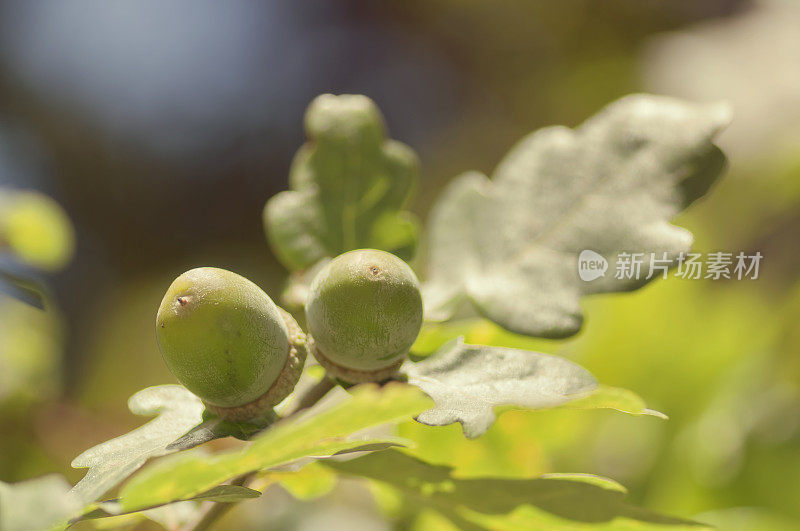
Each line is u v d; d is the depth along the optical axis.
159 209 1.44
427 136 1.43
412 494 0.35
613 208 0.36
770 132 0.68
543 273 0.36
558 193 0.37
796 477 0.46
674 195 0.36
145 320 0.94
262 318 0.33
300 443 0.31
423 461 0.35
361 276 0.33
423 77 1.46
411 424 0.39
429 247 0.37
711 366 0.50
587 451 0.48
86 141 1.39
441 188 1.30
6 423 0.49
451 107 1.42
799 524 0.43
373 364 0.33
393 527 0.40
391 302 0.33
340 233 0.37
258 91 1.55
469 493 0.35
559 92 1.26
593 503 0.34
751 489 0.47
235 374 0.33
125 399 0.77
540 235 0.37
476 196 0.37
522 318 0.36
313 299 0.33
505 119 1.33
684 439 0.48
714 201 0.64
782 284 0.54
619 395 0.32
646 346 0.49
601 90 1.21
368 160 0.38
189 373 0.33
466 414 0.32
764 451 0.47
